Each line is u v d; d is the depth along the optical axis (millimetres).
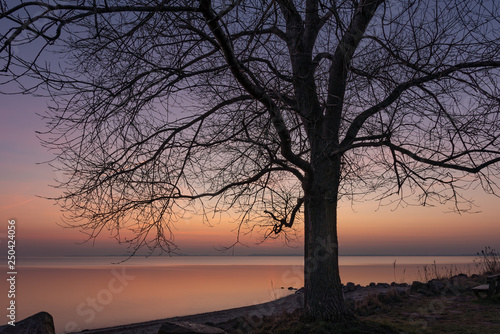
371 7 7055
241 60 6293
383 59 6914
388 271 47375
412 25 6270
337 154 8516
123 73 6785
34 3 3973
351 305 11172
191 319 13258
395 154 8320
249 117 7328
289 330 7895
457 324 8383
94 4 4344
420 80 7559
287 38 8344
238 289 27703
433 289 12375
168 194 7777
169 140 7934
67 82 5410
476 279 14195
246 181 8180
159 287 31172
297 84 7715
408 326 8305
